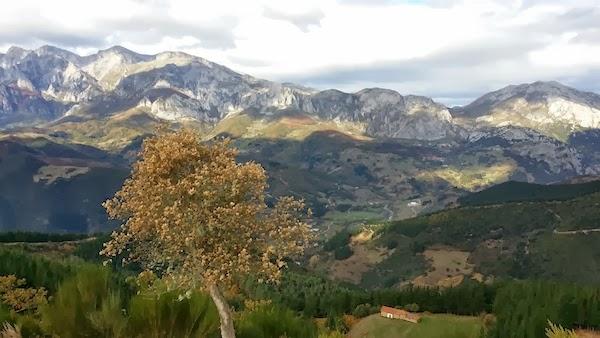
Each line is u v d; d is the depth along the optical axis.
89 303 8.63
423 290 115.25
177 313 8.94
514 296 76.56
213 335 11.05
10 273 53.00
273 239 11.50
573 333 9.48
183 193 11.08
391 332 81.75
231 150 12.22
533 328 41.75
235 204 11.48
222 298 11.00
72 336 8.34
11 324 10.09
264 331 11.22
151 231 11.27
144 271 10.67
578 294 73.88
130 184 11.71
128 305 9.30
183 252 11.37
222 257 10.73
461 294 107.69
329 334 11.84
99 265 9.48
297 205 12.30
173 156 11.16
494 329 41.31
